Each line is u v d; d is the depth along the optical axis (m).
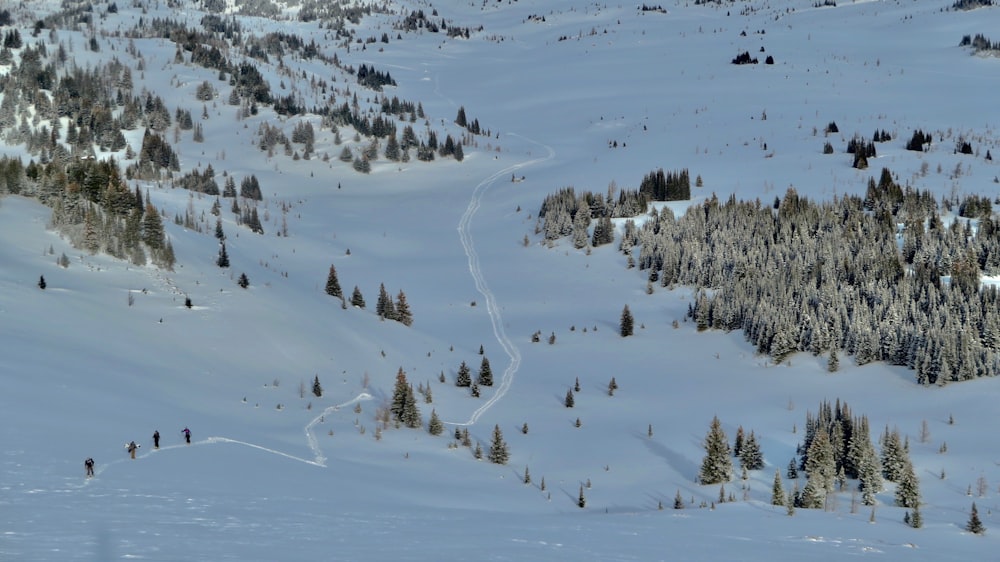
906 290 140.38
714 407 123.12
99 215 139.88
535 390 135.12
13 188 147.50
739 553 59.88
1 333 97.75
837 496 91.50
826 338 138.00
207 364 116.12
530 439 114.38
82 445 70.50
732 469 98.62
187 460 74.94
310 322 141.38
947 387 121.62
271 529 51.84
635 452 108.62
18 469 59.97
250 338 128.25
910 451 101.88
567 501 91.81
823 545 67.44
